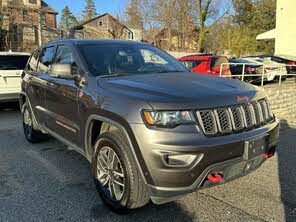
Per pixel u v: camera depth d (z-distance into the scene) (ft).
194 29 123.24
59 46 16.65
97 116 11.90
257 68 46.70
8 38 88.69
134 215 11.60
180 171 9.73
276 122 12.52
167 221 11.23
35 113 18.95
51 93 16.05
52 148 19.60
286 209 11.93
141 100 10.36
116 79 12.54
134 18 128.67
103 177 12.27
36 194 13.38
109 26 148.87
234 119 10.71
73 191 13.62
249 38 116.16
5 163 17.07
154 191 10.11
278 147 19.53
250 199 12.71
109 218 11.48
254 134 10.98
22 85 20.83
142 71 14.32
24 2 122.83
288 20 79.56
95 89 12.37
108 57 14.55
